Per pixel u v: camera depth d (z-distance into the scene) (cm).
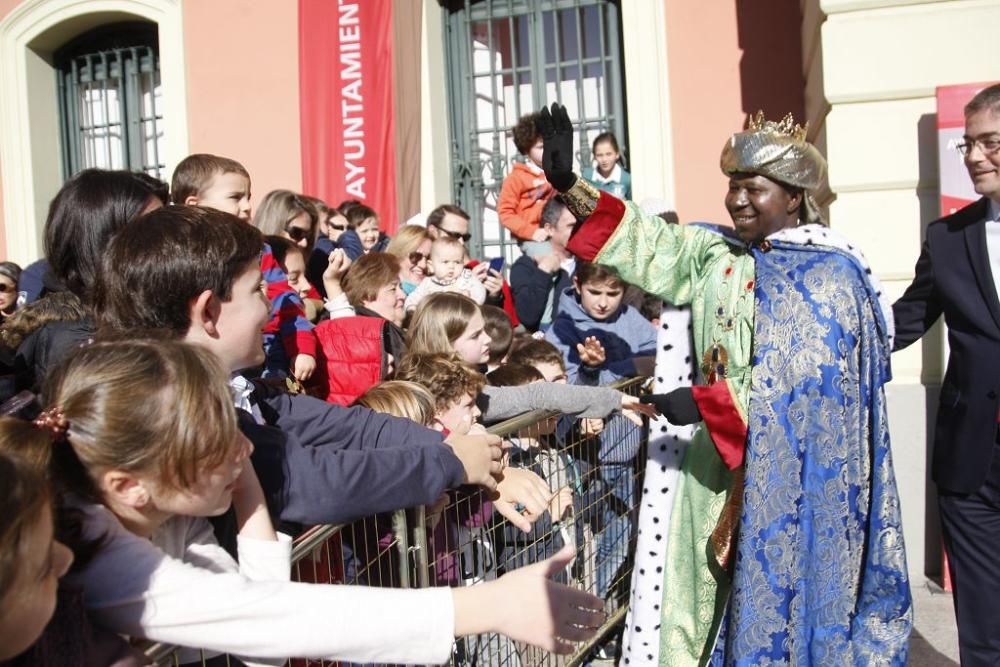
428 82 633
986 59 401
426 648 121
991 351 271
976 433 271
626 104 612
